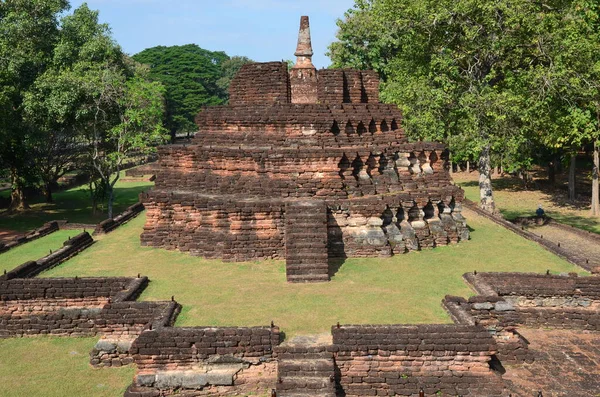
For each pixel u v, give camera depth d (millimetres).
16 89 37094
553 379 13195
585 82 29844
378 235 20250
